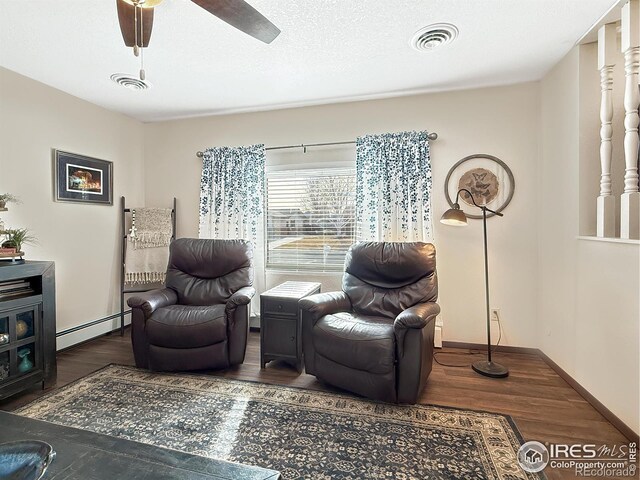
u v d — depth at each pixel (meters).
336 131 3.45
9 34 2.16
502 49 2.41
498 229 3.05
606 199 2.13
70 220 3.16
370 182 3.24
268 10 1.94
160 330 2.56
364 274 2.88
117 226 3.68
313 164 3.54
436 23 2.09
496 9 1.96
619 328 1.92
